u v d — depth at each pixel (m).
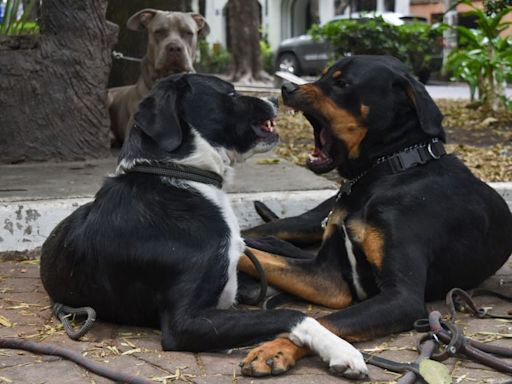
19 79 3.15
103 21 3.26
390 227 1.96
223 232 1.84
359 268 2.02
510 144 4.09
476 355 1.71
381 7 15.65
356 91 2.06
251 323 1.73
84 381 1.65
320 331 1.70
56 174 2.95
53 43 3.19
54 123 3.20
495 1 3.70
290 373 1.68
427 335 1.79
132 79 4.23
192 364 1.71
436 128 2.06
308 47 11.27
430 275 2.02
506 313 2.00
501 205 2.15
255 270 2.07
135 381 1.63
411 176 2.05
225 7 17.91
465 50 5.76
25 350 1.77
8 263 2.41
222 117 1.92
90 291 1.89
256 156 3.41
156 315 1.86
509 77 5.41
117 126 3.62
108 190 1.91
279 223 2.42
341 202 2.10
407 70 2.12
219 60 14.13
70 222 1.95
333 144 2.11
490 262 2.11
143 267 1.82
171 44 3.32
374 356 1.74
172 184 1.87
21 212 2.46
